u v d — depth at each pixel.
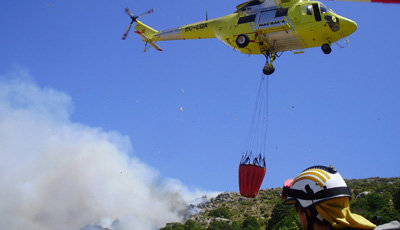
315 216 3.67
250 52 20.00
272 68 19.42
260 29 18.88
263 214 58.28
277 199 65.81
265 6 19.22
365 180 59.03
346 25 18.00
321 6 18.17
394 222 3.72
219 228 50.94
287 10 18.56
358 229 3.63
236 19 19.84
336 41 18.64
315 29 18.12
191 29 22.77
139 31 26.02
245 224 50.25
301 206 3.73
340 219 3.61
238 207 66.19
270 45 19.28
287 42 18.91
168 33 24.53
